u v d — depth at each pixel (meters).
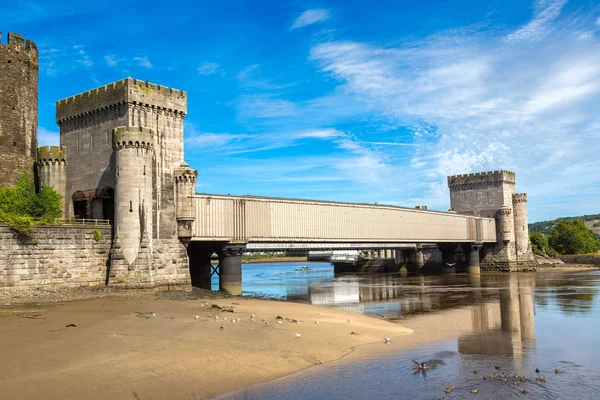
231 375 23.86
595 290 72.12
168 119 58.03
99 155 56.91
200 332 31.61
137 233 51.41
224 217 63.38
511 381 24.44
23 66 63.41
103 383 21.14
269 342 30.06
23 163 62.28
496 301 59.19
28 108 63.75
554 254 151.88
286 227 72.19
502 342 34.06
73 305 41.06
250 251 75.06
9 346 26.08
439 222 106.25
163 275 54.81
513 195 129.38
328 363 27.55
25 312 36.78
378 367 26.83
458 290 74.62
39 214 52.72
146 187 52.59
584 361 28.61
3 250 43.47
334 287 85.50
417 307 54.25
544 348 32.19
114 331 30.70
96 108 57.16
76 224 49.22
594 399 21.92
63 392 19.91
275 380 23.81
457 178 132.38
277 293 75.19
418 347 32.25
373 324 40.88
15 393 19.42
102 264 51.00
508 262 124.25
